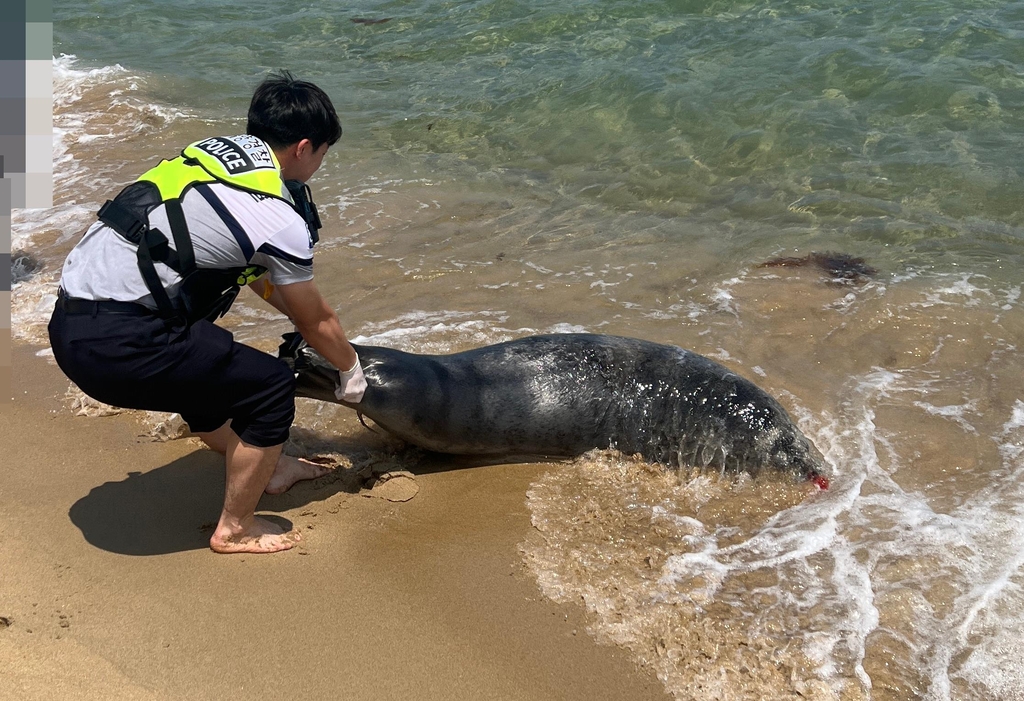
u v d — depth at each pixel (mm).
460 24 12719
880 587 3799
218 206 3201
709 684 3281
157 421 4832
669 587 3791
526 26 12133
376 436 4918
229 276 3299
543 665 3332
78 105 10898
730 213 7668
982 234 7082
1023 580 3807
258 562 3775
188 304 3240
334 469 4582
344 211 7938
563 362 4855
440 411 4539
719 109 9359
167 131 9969
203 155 3318
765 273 6652
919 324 5898
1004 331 5793
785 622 3605
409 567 3854
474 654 3354
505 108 10062
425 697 3109
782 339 5789
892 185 7832
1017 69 9344
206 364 3346
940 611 3662
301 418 5051
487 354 4863
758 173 8281
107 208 3305
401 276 6730
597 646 3447
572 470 4723
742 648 3459
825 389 5258
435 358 4730
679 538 4137
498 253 7090
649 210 7809
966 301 6148
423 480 4598
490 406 4652
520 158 9016
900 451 4715
